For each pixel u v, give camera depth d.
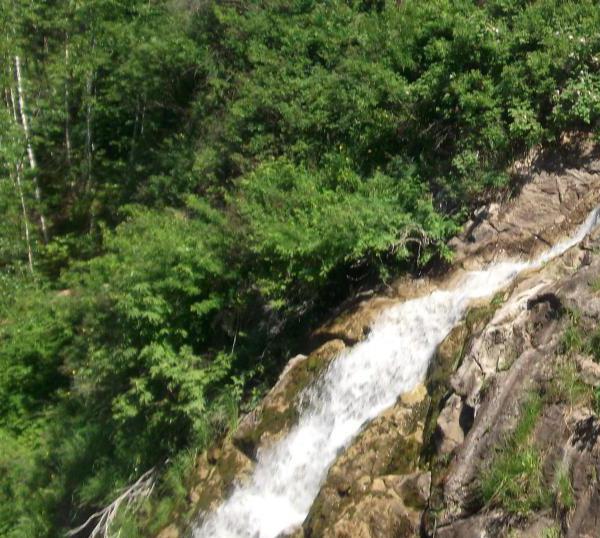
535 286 7.84
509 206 10.09
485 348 7.19
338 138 12.73
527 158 10.38
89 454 11.77
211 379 10.67
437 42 11.77
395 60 12.70
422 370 8.42
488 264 9.77
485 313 7.97
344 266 11.02
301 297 11.16
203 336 11.36
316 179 11.81
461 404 7.06
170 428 10.80
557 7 11.26
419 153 11.66
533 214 9.86
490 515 6.07
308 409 9.32
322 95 13.12
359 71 12.72
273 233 10.59
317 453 8.70
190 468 10.08
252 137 14.02
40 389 15.05
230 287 11.34
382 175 11.23
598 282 6.71
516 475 6.06
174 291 11.16
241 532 8.63
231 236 11.36
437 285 9.94
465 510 6.26
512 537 5.89
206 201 13.87
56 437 13.11
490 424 6.49
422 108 11.77
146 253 11.37
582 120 10.18
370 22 13.95
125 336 11.07
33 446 14.02
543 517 5.83
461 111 11.18
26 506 12.24
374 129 12.04
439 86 11.48
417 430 7.66
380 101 12.22
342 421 8.87
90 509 11.11
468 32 11.32
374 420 8.09
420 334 8.83
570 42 10.48
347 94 12.59
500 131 10.49
